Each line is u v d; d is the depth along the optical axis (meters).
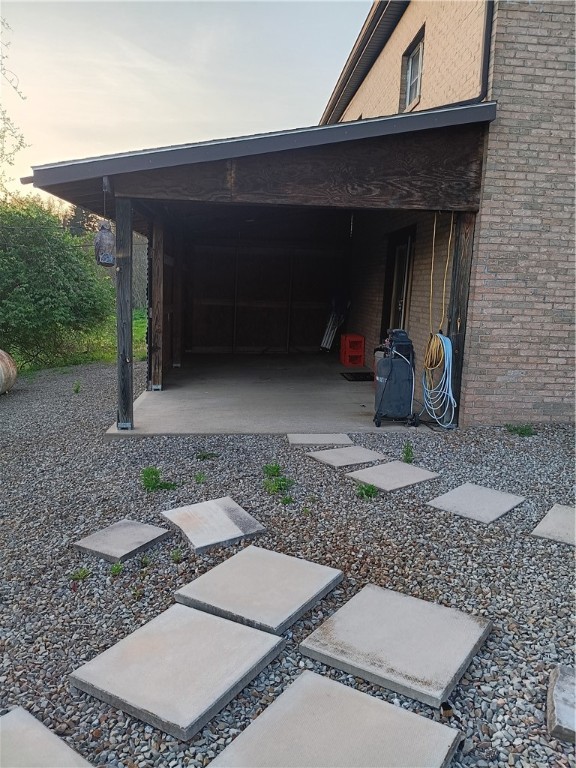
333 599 2.85
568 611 2.75
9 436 5.93
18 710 2.10
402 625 2.56
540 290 6.01
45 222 12.27
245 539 3.48
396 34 9.58
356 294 11.52
